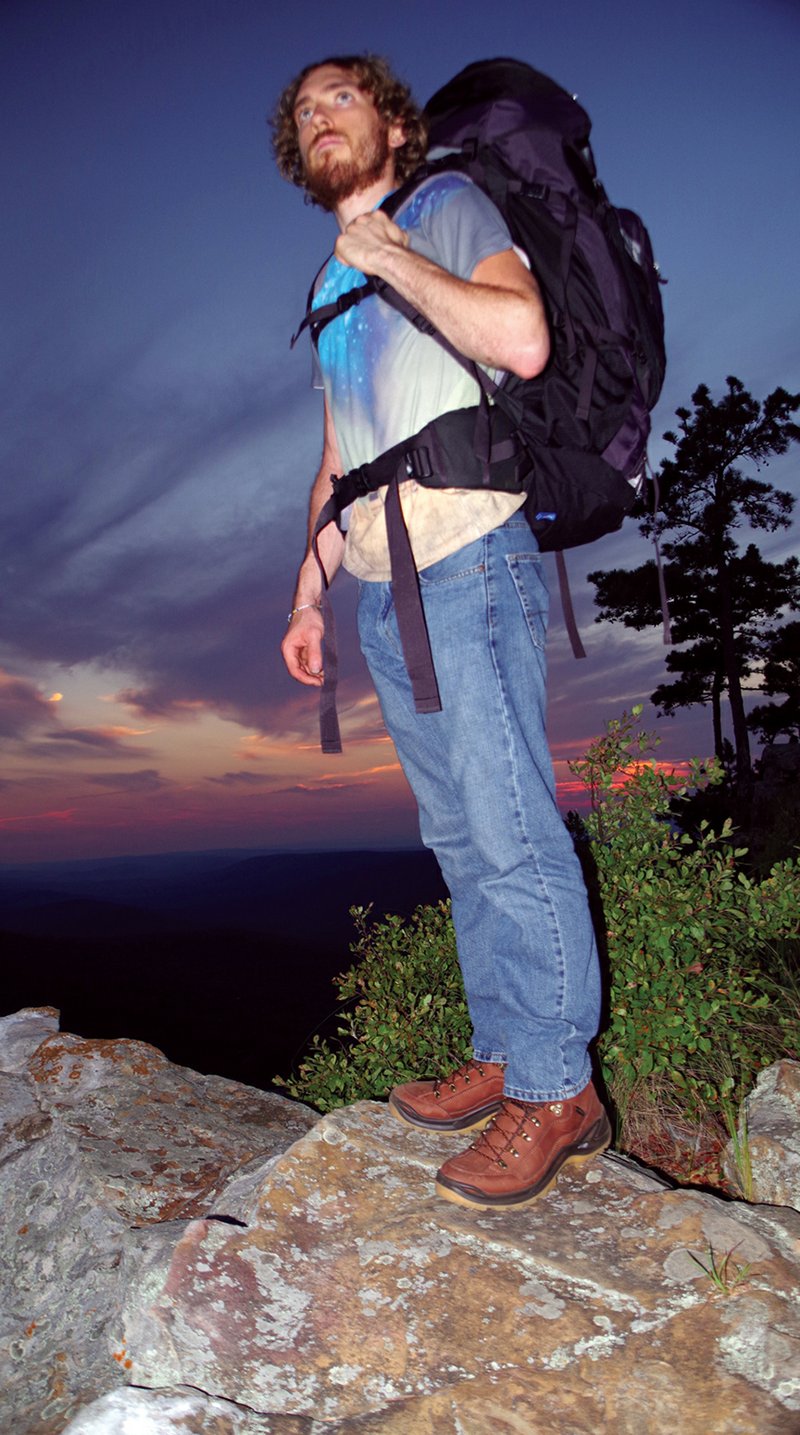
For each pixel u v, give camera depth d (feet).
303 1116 10.95
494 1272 5.54
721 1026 9.65
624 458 5.92
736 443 96.32
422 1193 6.37
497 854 6.01
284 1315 5.45
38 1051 11.72
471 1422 4.63
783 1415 4.37
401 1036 10.98
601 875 10.79
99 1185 8.60
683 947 9.87
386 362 5.90
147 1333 5.48
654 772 11.10
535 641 6.10
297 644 7.76
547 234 5.64
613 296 5.61
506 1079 6.27
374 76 5.99
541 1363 4.91
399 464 5.85
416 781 6.73
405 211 5.88
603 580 100.99
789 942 11.04
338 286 6.29
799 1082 8.04
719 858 10.47
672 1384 4.64
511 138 5.69
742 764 90.43
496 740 5.94
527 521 6.27
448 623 5.98
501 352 5.20
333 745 7.39
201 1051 326.44
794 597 98.89
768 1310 4.96
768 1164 7.20
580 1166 6.59
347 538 6.54
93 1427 4.69
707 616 101.04
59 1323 7.24
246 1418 4.77
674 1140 8.95
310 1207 6.31
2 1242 8.42
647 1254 5.55
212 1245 5.95
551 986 6.01
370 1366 5.06
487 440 5.60
